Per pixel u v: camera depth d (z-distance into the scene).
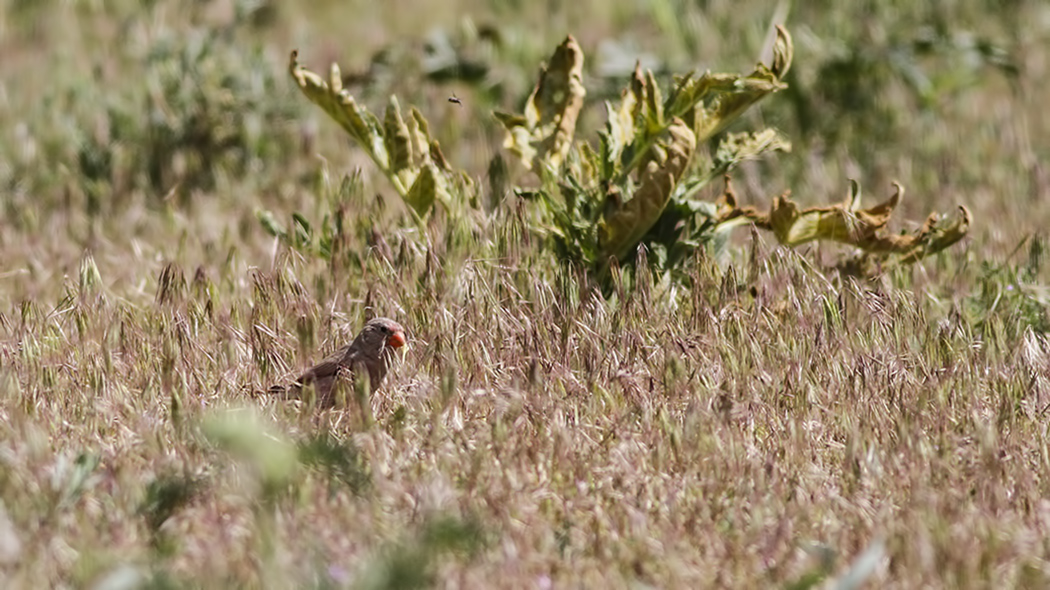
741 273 13.73
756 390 11.20
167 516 8.73
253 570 8.01
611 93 20.73
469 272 12.90
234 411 9.70
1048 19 25.73
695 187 14.15
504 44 23.03
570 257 13.73
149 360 11.66
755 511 8.85
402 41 22.89
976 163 19.89
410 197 14.38
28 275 15.17
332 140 19.95
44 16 25.36
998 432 10.51
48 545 8.25
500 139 20.42
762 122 20.30
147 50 21.89
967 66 22.84
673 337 11.72
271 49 23.25
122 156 18.98
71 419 10.59
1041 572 8.44
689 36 23.98
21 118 20.39
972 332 12.80
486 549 8.41
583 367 11.59
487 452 9.80
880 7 25.25
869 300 12.70
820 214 13.98
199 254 15.79
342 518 8.70
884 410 10.77
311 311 12.58
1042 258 15.38
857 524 8.97
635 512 8.84
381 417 10.86
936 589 8.21
